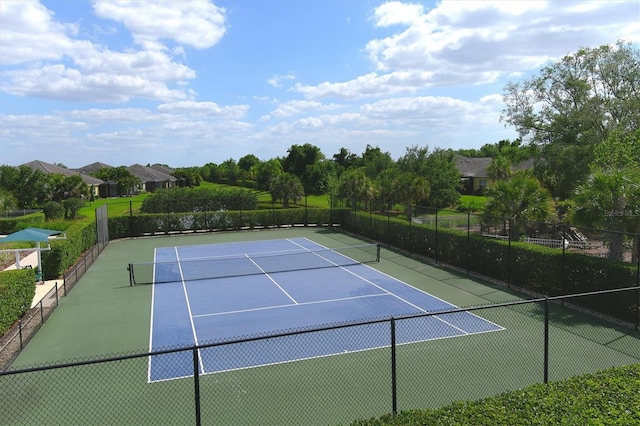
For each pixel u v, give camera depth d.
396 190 38.69
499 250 19.11
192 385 9.70
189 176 102.00
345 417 8.31
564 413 6.52
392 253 25.91
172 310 15.59
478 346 11.70
